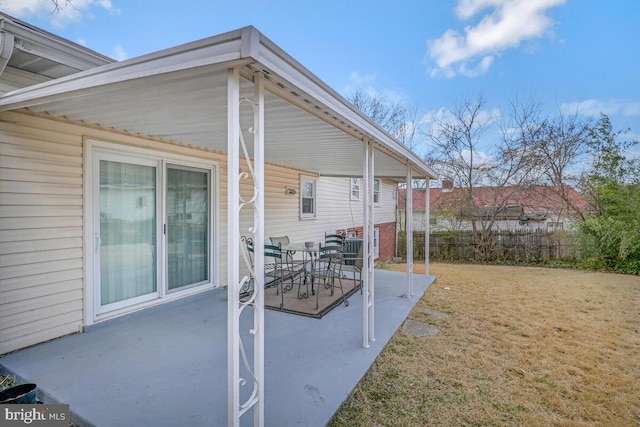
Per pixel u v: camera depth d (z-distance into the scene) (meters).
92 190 3.70
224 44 1.58
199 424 2.14
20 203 3.16
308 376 2.79
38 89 2.43
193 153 4.90
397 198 14.91
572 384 2.90
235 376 1.78
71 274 3.55
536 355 3.46
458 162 12.51
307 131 3.44
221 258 5.40
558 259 9.96
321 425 2.17
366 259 3.42
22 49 2.81
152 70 1.81
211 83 2.02
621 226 8.56
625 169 9.55
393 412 2.45
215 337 3.54
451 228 11.84
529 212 11.49
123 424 2.13
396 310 4.70
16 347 3.15
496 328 4.25
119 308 4.03
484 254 10.77
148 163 4.33
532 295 5.98
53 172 3.38
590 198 10.15
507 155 11.76
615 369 3.18
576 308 5.18
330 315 4.38
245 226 5.94
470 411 2.49
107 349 3.22
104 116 3.21
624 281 7.32
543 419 2.41
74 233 3.56
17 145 3.12
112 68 1.97
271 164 7.11
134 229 4.20
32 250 3.25
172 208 4.65
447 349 3.56
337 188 10.59
